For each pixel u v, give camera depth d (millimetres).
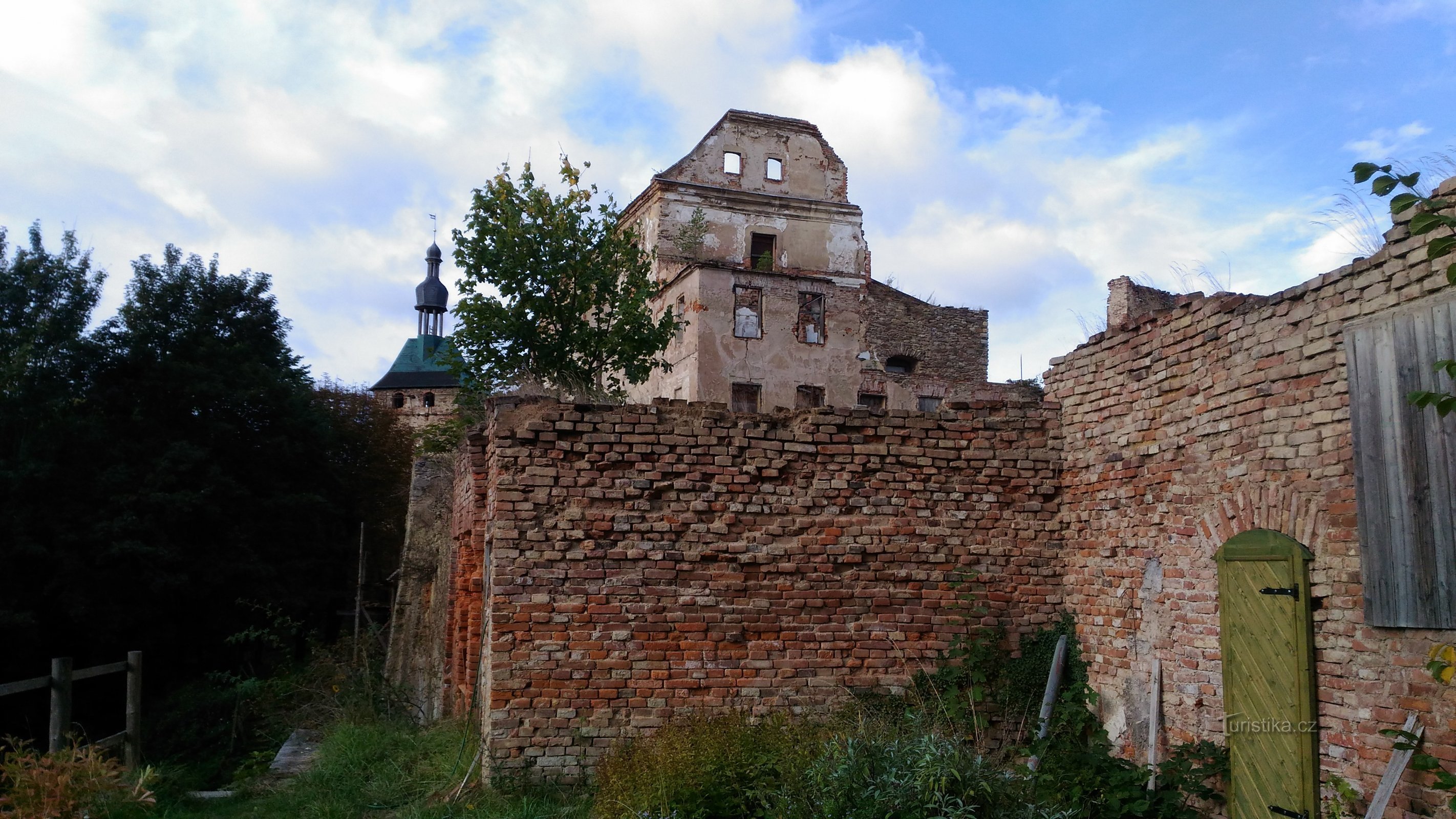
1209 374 7641
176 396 25516
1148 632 8180
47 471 21781
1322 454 6559
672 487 9000
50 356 23828
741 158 30297
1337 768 6246
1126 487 8594
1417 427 5805
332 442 29531
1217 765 7145
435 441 22469
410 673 17609
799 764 7297
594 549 8781
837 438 9320
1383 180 4711
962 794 6602
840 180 31188
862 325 30453
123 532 22375
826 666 8953
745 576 8984
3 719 21516
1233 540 7211
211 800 9781
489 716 8445
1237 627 7105
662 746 7770
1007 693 9008
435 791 8898
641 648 8719
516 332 17234
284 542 27250
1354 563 6246
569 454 8906
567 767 8445
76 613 21578
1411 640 5824
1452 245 4625
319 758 10891
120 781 9250
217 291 27734
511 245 17156
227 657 24922
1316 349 6648
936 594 9234
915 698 8945
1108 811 7383
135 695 11750
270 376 27031
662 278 26703
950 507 9398
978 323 33344
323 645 21156
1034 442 9578
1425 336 5770
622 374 22172
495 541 8711
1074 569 9273
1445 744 5555
